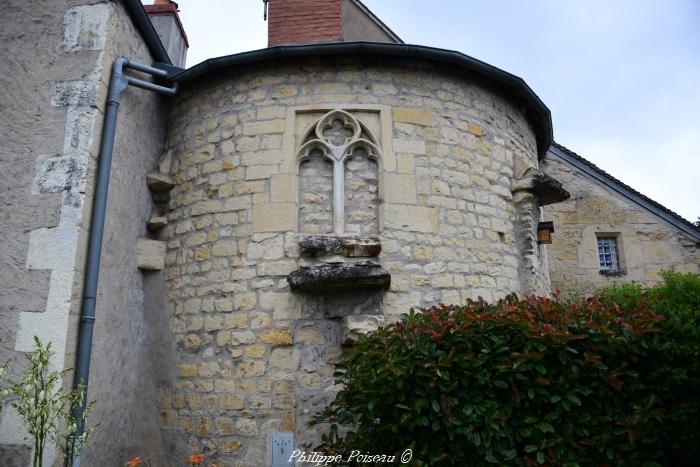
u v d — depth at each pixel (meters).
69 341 4.03
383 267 4.73
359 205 5.04
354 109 5.21
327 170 5.13
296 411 4.55
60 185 4.30
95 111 4.48
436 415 3.23
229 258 4.98
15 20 4.71
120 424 4.79
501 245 5.47
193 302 5.05
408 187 5.07
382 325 4.56
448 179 5.25
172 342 5.08
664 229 8.80
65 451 3.69
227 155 5.26
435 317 3.61
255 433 4.56
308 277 4.51
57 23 4.71
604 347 3.38
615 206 8.92
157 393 5.04
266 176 5.07
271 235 4.91
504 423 3.23
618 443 3.30
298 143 5.14
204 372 4.83
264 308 4.78
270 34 6.36
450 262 5.04
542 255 6.60
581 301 3.94
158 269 5.32
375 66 5.34
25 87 4.55
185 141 5.57
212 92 5.52
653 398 3.29
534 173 5.80
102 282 4.54
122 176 4.95
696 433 3.31
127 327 4.98
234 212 5.08
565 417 3.31
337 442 3.69
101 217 4.40
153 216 5.52
